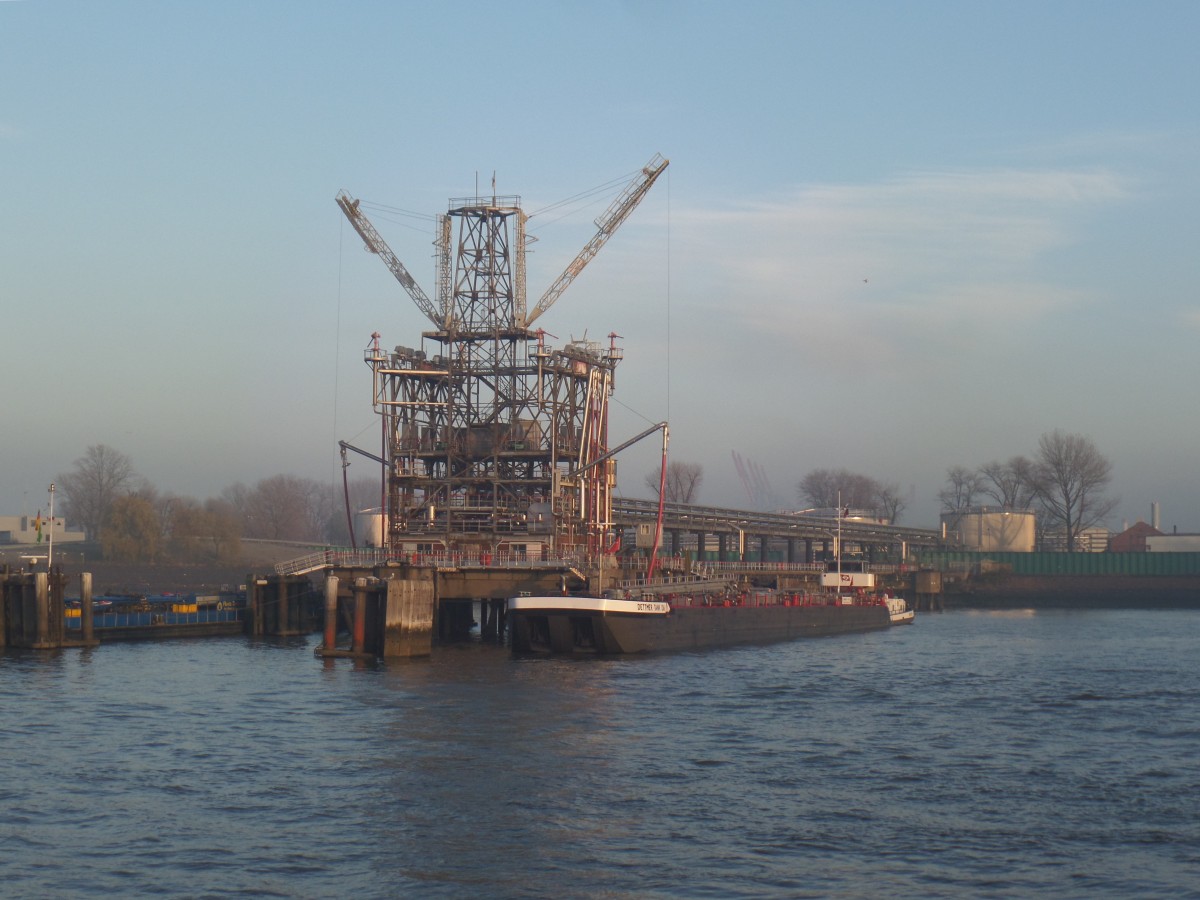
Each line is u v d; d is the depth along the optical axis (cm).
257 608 12769
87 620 10938
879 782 5859
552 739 6762
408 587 10431
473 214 14512
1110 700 8525
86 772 5878
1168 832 5066
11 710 7456
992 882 4469
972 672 10250
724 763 6234
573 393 14100
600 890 4369
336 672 9438
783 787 5747
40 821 5088
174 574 19162
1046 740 6938
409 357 14288
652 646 11231
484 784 5734
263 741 6625
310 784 5703
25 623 10700
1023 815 5294
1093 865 4656
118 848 4769
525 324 14325
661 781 5831
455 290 14450
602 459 13350
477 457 13975
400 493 14088
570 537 13650
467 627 13288
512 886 4406
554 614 10712
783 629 13862
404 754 6334
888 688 9056
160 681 8788
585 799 5494
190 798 5444
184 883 4406
